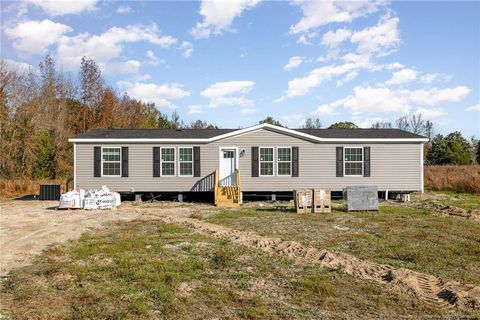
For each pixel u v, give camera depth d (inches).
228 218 569.0
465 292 256.1
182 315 221.5
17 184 1025.5
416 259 339.9
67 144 1433.3
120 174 792.9
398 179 821.9
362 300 246.8
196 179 800.3
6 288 266.8
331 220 550.6
